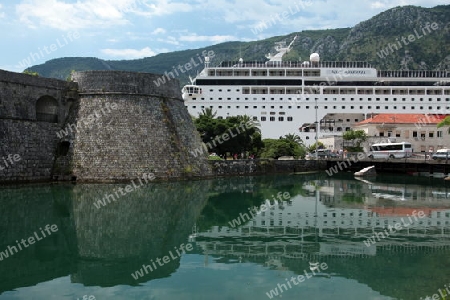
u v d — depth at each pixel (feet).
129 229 66.74
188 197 100.07
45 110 130.82
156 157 128.57
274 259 51.62
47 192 101.09
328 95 254.47
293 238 62.03
